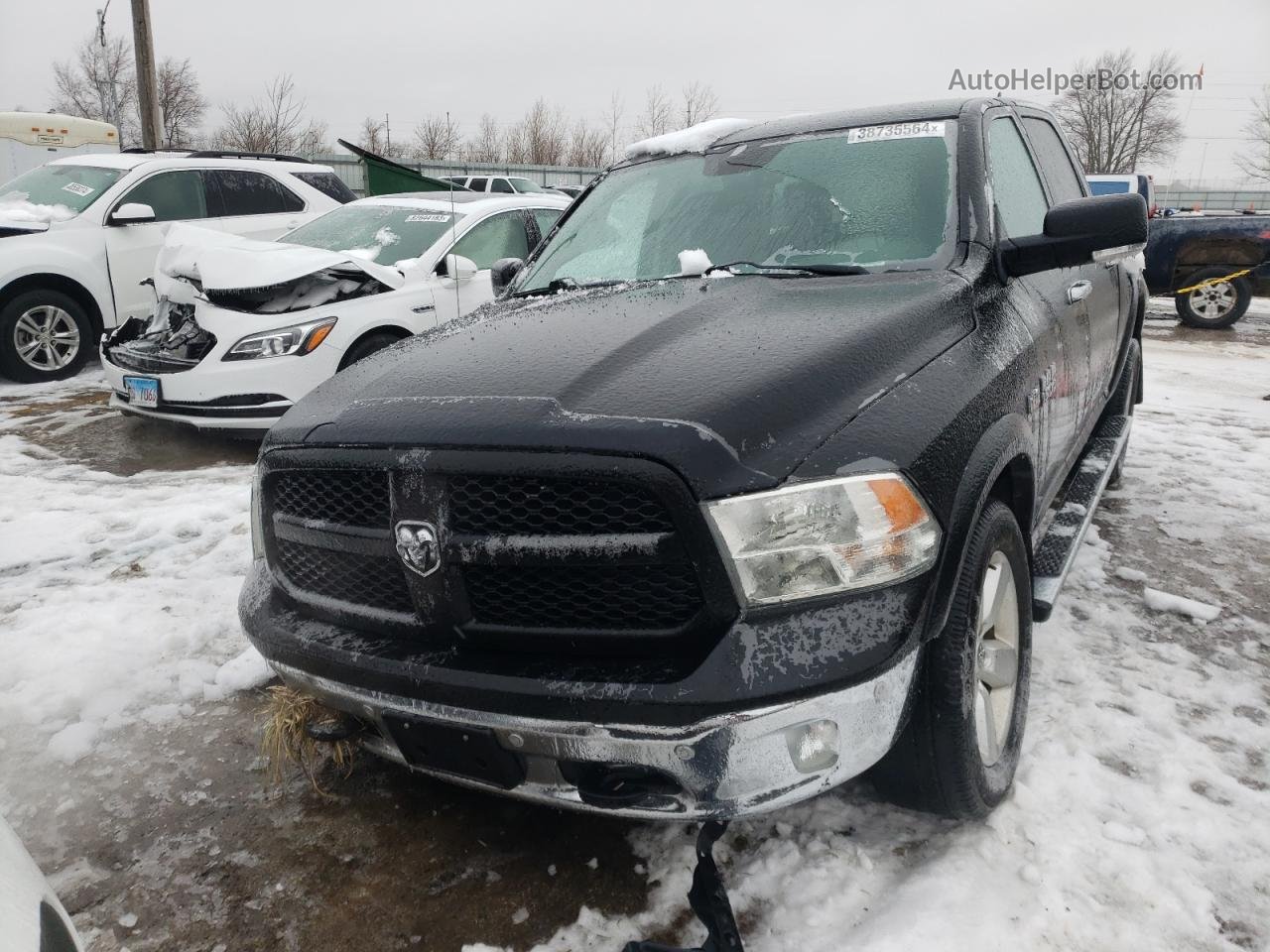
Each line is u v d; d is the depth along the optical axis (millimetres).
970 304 2299
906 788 2006
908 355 1982
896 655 1642
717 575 1596
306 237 6480
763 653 1580
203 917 1996
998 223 2656
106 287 7695
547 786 1774
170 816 2332
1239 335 11688
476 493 1729
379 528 1879
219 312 5410
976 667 1926
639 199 3158
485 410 1789
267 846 2209
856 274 2508
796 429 1700
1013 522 2166
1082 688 2738
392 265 5980
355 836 2232
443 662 1761
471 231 6305
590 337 2102
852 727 1654
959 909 1862
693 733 1577
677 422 1657
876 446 1715
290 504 2070
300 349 5309
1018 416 2164
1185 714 2635
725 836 2137
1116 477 4684
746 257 2727
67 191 7922
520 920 1947
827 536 1624
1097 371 3605
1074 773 2312
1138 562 3811
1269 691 2770
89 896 2062
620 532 1651
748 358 1875
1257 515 4418
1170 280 12180
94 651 3127
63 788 2447
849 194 2766
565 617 1718
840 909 1905
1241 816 2172
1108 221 2393
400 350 2381
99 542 4168
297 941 1923
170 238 6055
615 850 2139
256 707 2838
